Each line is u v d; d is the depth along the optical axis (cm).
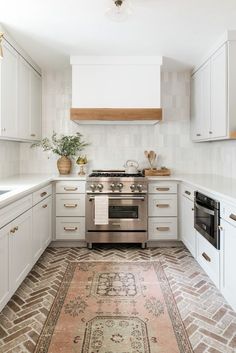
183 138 424
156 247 375
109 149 421
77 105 368
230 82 287
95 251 357
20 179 334
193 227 312
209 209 254
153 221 369
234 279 208
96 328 199
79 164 404
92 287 259
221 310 223
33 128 377
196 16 258
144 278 278
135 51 346
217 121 312
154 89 367
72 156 421
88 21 266
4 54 280
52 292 250
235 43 286
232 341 187
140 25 275
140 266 308
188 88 421
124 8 226
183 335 192
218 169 394
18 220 233
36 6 239
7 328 199
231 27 280
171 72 420
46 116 418
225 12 252
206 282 270
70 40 311
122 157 422
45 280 273
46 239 336
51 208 360
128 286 262
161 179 364
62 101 417
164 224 370
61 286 261
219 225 238
